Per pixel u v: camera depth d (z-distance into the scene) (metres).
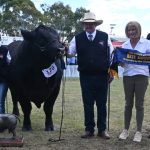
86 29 8.21
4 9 39.06
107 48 8.26
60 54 8.22
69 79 25.34
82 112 12.16
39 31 8.41
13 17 38.03
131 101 8.26
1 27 38.69
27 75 8.64
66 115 11.57
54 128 9.48
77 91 18.33
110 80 8.43
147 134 8.87
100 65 8.18
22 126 9.65
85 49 8.21
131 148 7.61
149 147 7.71
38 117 11.21
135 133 8.55
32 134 8.84
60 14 34.34
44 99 8.91
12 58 8.98
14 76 8.83
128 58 8.05
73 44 8.38
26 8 37.38
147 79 8.15
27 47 8.57
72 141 8.13
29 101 9.09
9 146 7.63
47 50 8.24
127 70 8.13
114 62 8.18
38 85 8.72
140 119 8.19
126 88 8.20
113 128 9.54
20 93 8.95
